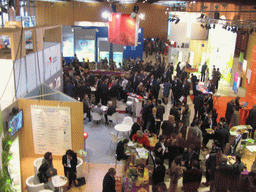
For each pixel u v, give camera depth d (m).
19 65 6.97
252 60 12.04
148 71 17.00
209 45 19.64
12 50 6.56
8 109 6.34
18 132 6.89
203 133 5.91
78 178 6.66
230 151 5.75
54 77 10.34
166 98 12.38
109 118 9.70
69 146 7.25
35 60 8.16
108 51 18.05
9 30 6.93
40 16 23.19
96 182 6.62
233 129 6.36
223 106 12.17
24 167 6.93
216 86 15.30
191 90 15.01
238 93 14.80
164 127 4.93
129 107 11.09
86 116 10.29
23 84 7.29
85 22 23.80
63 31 18.62
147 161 5.69
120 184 5.73
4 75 6.70
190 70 15.42
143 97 10.73
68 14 24.34
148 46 23.56
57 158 7.41
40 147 7.29
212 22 16.23
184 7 22.30
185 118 7.84
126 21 10.34
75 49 19.11
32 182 5.92
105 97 11.55
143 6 26.72
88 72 15.46
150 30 27.69
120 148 6.49
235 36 15.77
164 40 26.27
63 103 6.86
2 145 4.88
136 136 6.85
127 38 10.52
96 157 7.82
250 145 5.91
